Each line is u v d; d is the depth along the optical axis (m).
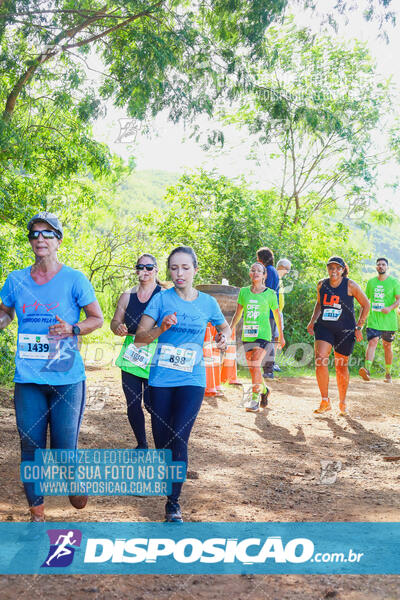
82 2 10.03
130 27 10.16
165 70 10.33
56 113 10.91
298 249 17.16
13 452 5.97
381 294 12.45
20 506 4.50
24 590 3.20
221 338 4.57
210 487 5.21
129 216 17.42
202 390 4.49
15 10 9.40
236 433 7.35
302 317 15.84
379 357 14.70
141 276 5.89
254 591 3.28
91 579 3.38
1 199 9.87
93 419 7.61
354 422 8.25
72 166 10.96
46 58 9.72
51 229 3.88
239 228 16.53
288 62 16.39
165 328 4.34
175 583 3.38
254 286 8.88
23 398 3.84
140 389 5.90
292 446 6.84
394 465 6.11
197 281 16.23
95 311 3.95
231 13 10.26
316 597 3.21
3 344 9.55
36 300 3.87
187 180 17.22
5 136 9.36
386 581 3.39
